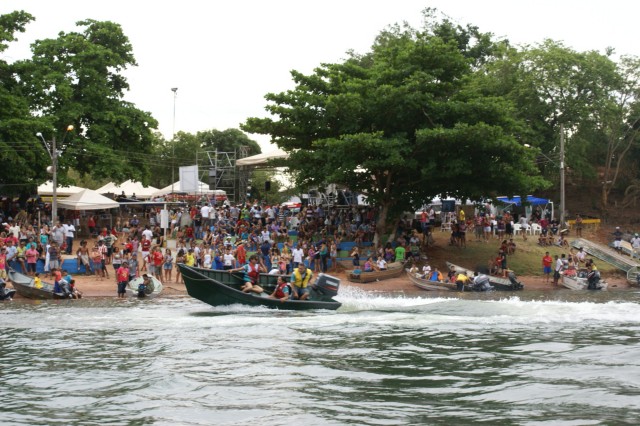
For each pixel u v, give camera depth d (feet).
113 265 119.85
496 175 142.82
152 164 266.57
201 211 155.02
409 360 57.72
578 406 42.93
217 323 77.36
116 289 114.93
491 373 52.65
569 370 53.26
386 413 41.86
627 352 60.08
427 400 44.88
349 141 133.28
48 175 167.84
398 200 151.94
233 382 50.01
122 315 84.99
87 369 54.60
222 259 123.44
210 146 353.51
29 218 155.22
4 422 40.73
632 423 39.19
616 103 222.48
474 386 48.60
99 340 67.56
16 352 61.72
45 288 107.24
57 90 172.14
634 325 75.05
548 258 137.90
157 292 109.91
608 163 226.79
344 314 83.20
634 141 233.55
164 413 42.16
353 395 46.29
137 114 192.54
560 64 216.33
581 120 216.13
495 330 72.43
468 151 140.46
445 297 110.42
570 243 166.09
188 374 52.54
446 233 171.73
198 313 86.02
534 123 215.10
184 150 314.76
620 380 49.75
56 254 120.26
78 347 63.98
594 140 232.53
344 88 146.51
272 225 152.66
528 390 47.19
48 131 160.76
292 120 148.05
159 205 186.50
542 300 107.34
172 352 61.36
